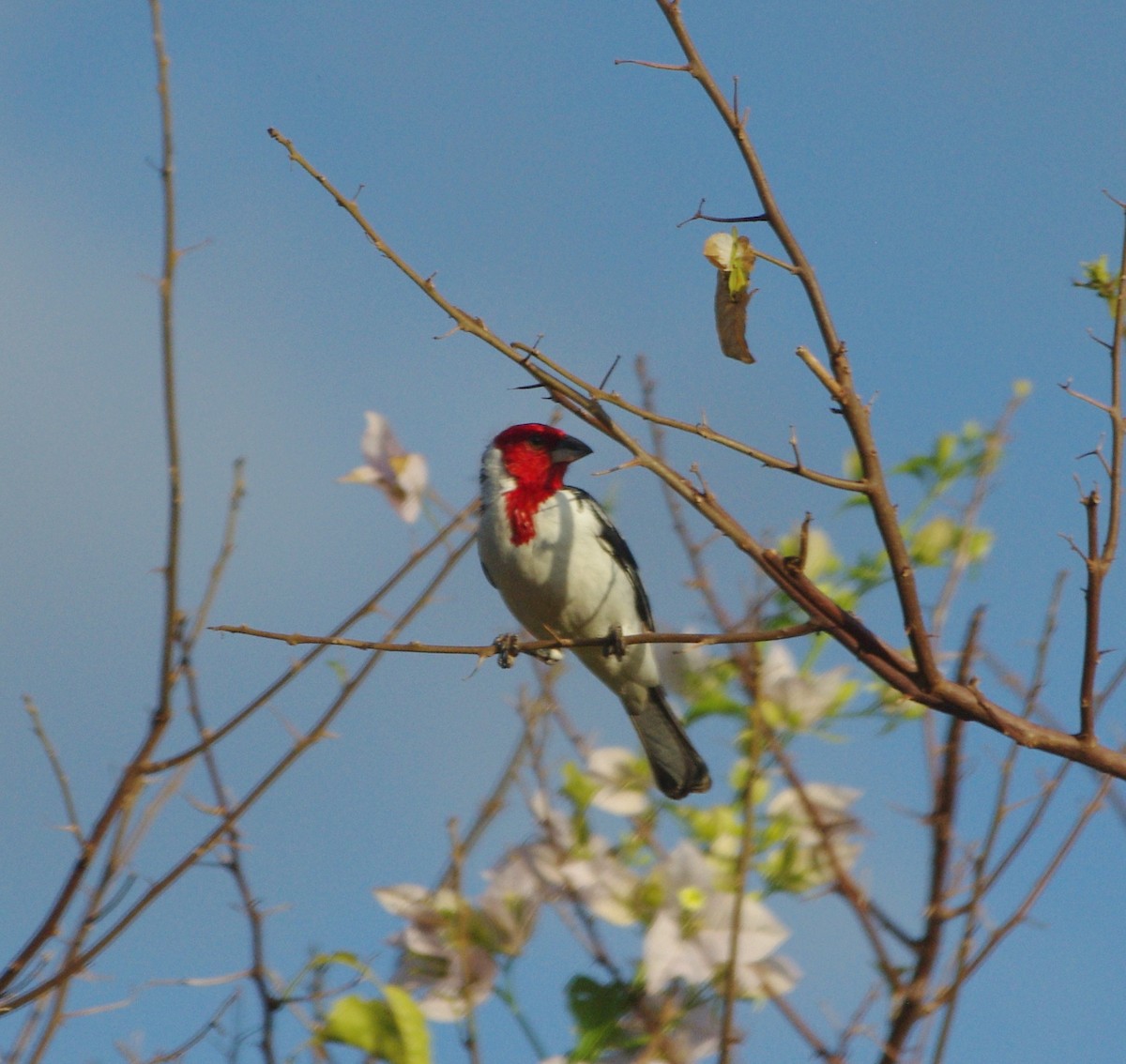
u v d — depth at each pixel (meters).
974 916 7.58
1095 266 7.34
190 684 8.96
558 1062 6.88
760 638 7.30
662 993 6.94
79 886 8.16
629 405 7.21
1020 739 7.18
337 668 9.23
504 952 7.22
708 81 7.28
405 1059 6.77
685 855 7.05
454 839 7.43
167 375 8.56
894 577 7.10
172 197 8.51
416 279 7.52
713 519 7.13
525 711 8.23
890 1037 7.49
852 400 7.13
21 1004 7.63
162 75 8.48
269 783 8.45
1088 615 7.18
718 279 7.50
